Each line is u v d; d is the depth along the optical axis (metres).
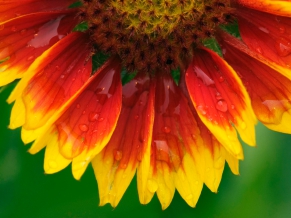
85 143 0.18
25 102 0.18
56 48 0.18
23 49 0.18
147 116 0.18
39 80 0.18
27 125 0.18
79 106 0.18
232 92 0.18
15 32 0.18
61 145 0.18
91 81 0.18
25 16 0.18
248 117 0.18
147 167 0.18
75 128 0.18
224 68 0.18
